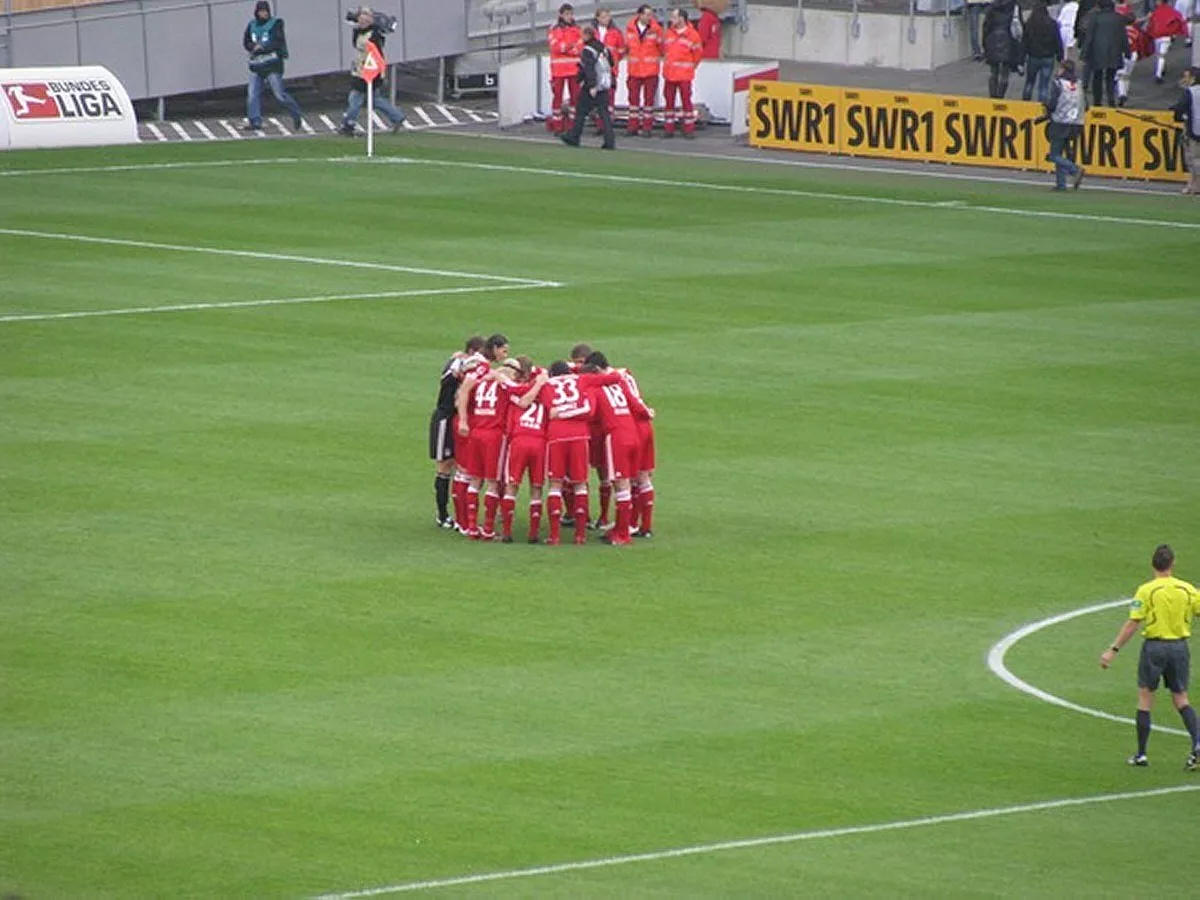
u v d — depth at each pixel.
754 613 60.72
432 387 83.44
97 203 119.44
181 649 56.91
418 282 101.44
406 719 52.53
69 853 45.06
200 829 46.28
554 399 66.19
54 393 81.56
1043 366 88.19
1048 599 62.38
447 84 161.25
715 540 67.06
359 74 140.88
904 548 66.50
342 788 48.50
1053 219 119.69
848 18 163.88
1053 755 51.50
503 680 55.22
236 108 155.25
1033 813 48.06
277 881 43.88
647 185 128.62
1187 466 75.44
